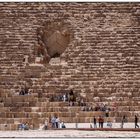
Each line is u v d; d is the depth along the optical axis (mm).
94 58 95812
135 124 80125
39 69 93875
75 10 102875
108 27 100375
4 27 100312
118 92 89812
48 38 100562
